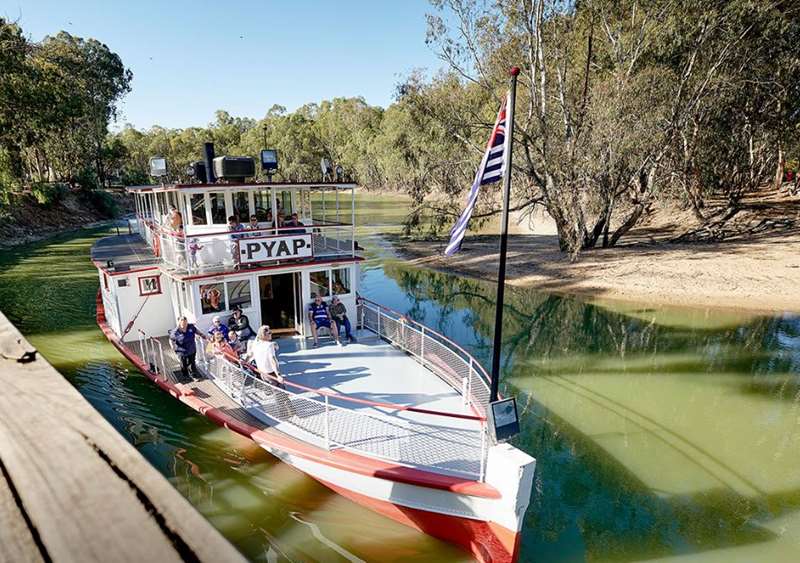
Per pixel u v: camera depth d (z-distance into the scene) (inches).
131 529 42.6
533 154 1171.3
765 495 358.3
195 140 4082.2
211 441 390.3
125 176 2962.6
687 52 1113.4
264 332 368.2
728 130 1407.5
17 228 1572.3
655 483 371.9
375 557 288.4
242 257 456.8
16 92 1392.7
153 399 456.1
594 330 725.9
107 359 553.0
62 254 1280.8
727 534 317.7
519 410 490.6
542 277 1012.5
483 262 1173.1
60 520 44.4
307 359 446.9
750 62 1168.2
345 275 517.7
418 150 1628.9
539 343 682.2
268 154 509.4
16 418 64.7
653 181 1225.4
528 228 1711.4
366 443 316.8
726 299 826.8
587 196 1188.5
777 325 715.4
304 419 344.5
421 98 1161.4
